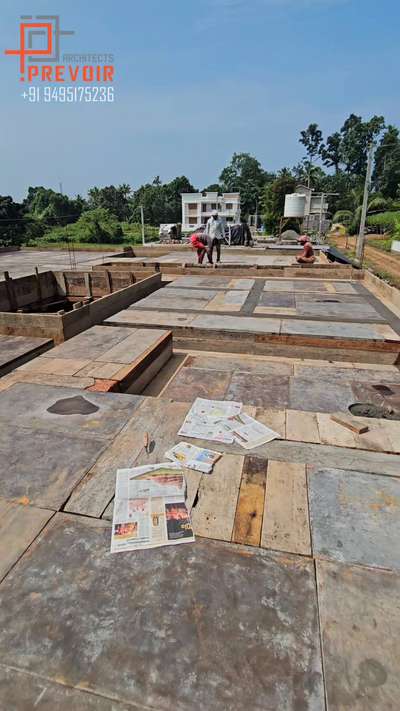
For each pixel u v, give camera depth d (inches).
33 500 86.1
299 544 75.1
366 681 53.5
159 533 77.2
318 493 88.3
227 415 122.3
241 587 66.8
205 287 394.6
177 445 105.9
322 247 724.0
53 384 149.0
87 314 283.0
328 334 237.6
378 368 220.5
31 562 71.5
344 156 2551.7
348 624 60.9
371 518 81.5
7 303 415.5
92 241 1382.9
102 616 62.1
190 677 54.0
